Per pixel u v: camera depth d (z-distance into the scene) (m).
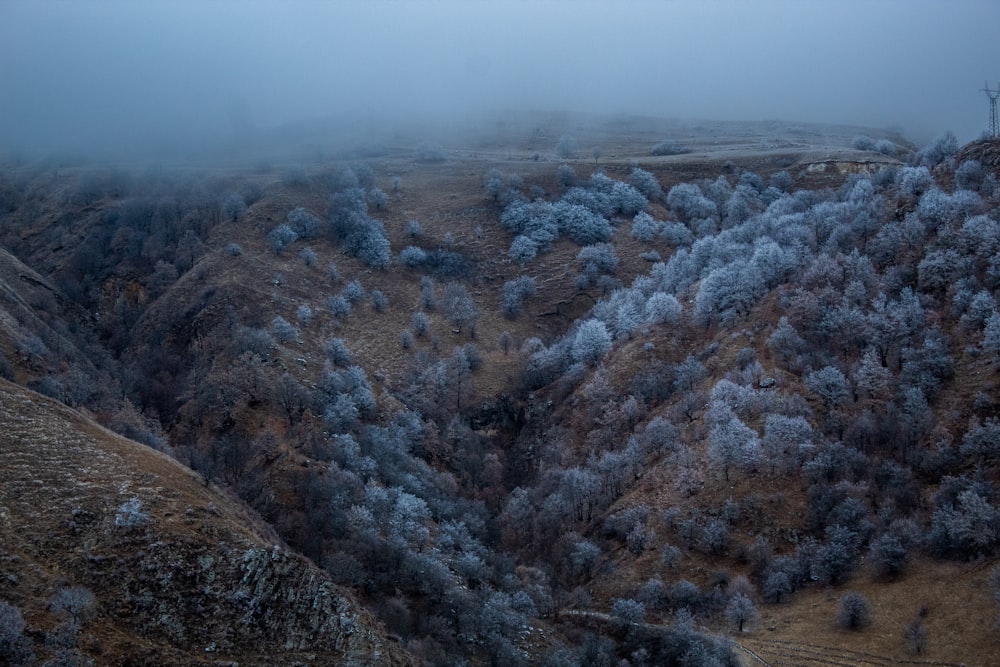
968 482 86.12
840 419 98.94
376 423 119.38
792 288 120.25
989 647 71.88
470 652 77.00
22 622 55.16
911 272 114.19
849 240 127.31
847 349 108.62
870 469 93.44
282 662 61.81
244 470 97.38
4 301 120.75
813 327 112.19
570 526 103.31
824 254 123.12
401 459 109.81
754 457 96.19
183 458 91.56
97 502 67.12
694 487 98.50
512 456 125.25
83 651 56.06
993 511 80.94
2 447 70.75
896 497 89.69
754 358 112.44
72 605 57.84
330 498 89.75
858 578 85.38
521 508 105.62
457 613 80.19
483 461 119.69
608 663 77.94
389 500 94.62
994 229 109.69
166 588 62.25
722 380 108.25
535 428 127.69
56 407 80.00
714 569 90.44
